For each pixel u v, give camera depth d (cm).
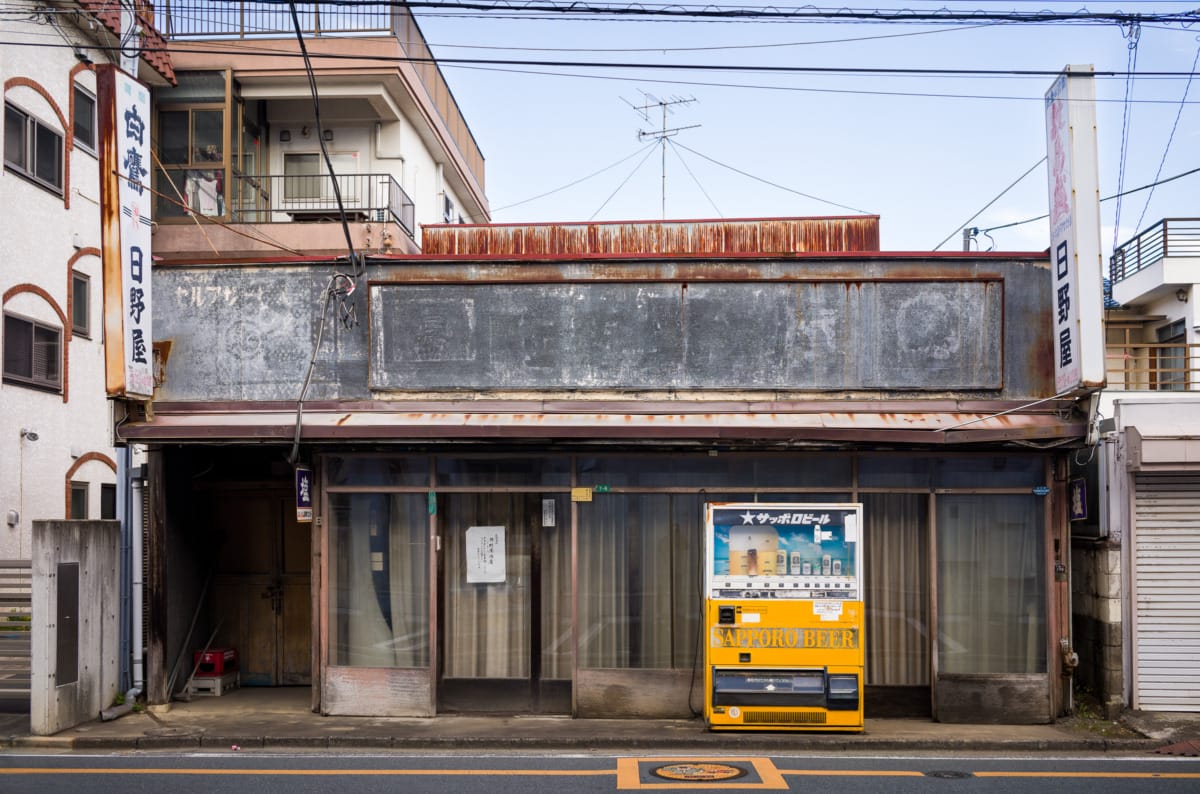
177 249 2042
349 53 2127
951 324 1159
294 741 1022
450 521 1180
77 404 2044
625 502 1170
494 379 1180
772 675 1045
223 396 1196
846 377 1162
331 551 1179
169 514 1218
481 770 906
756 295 1173
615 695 1140
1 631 1405
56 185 1970
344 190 2256
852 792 823
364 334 1192
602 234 1561
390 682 1148
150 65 2011
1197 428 1150
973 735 1040
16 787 840
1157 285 2523
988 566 1148
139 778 873
